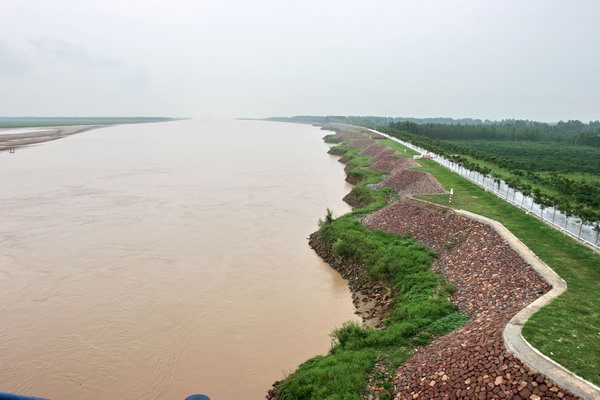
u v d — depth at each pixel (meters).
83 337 23.47
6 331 23.91
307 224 45.53
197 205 53.44
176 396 18.95
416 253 30.48
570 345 14.60
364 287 29.06
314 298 28.42
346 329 21.75
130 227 43.66
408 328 20.75
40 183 66.12
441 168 60.69
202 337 23.67
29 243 38.34
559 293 19.12
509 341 15.04
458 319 20.91
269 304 27.53
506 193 42.38
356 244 33.91
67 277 31.19
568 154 104.56
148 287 29.78
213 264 34.16
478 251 27.58
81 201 54.66
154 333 24.00
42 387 19.39
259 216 48.44
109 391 19.22
